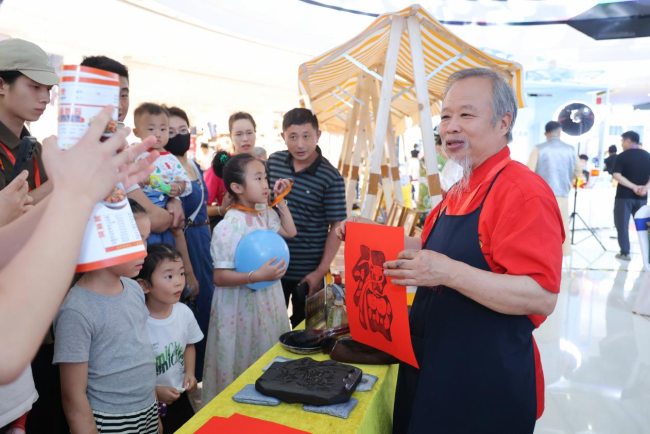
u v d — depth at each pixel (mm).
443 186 1360
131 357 1419
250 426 1032
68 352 1302
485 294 1081
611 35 9336
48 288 513
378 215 4262
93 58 1920
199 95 7047
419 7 2143
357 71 3447
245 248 1791
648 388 2879
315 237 2379
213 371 1933
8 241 757
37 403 1559
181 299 2334
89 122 583
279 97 8641
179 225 2279
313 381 1214
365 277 1327
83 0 4531
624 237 6500
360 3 8461
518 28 9531
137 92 5789
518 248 1105
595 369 3141
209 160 6953
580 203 8641
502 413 1170
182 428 1062
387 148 3842
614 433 2420
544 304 1096
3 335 497
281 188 2094
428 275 1083
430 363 1233
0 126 1568
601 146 10234
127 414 1414
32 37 4223
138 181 656
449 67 2672
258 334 1925
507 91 1259
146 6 5234
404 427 1396
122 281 1519
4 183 1522
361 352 1446
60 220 524
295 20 7770
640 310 4152
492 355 1175
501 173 1227
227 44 7082
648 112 14789
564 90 9938
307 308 1757
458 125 1252
